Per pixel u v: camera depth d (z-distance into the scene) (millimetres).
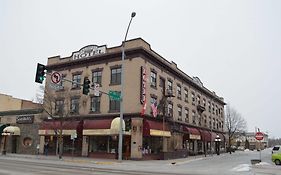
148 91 35438
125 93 34500
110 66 36625
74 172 17516
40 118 41719
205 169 23422
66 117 38500
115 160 31328
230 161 34562
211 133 56469
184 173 19625
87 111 37531
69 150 38250
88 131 35031
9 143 46750
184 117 46750
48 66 42562
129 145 33281
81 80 39250
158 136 37312
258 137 28625
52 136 40594
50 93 40406
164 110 37688
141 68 34188
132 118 33219
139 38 34844
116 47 36469
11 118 47625
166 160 34188
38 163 24906
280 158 28984
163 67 40250
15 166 20766
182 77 46531
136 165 26219
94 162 28422
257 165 26609
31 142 43969
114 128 32438
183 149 42844
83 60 39062
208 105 61812
